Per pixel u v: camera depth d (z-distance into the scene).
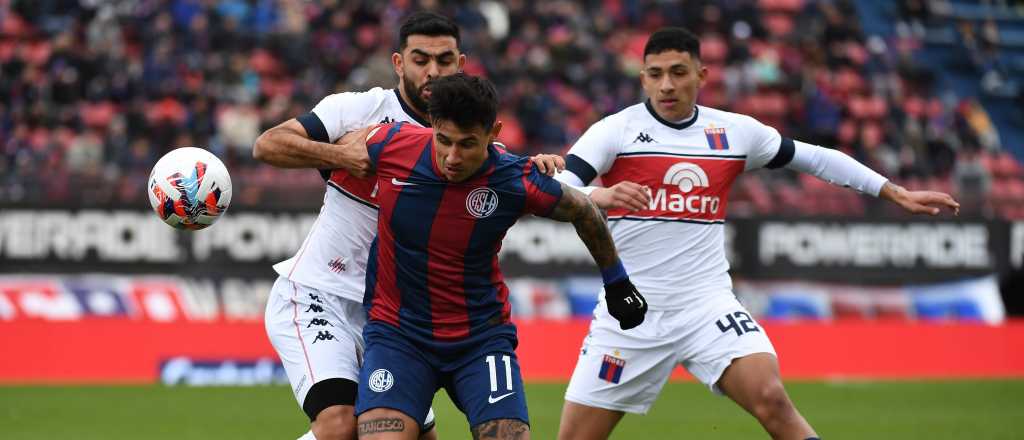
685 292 21.92
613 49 75.00
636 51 76.56
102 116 64.00
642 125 22.31
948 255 53.16
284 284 19.80
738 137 22.42
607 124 22.28
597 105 69.88
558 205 17.59
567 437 22.53
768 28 79.56
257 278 49.91
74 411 38.31
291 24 71.69
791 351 49.94
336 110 18.88
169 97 65.06
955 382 48.53
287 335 19.23
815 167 22.73
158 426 35.75
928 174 70.06
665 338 21.86
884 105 75.69
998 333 51.88
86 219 49.28
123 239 49.38
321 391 18.33
